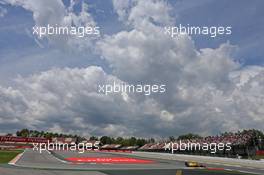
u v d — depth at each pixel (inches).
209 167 1444.4
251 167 1518.2
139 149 4584.2
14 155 2132.1
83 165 1373.0
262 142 1813.5
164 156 2819.9
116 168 1242.0
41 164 1336.1
